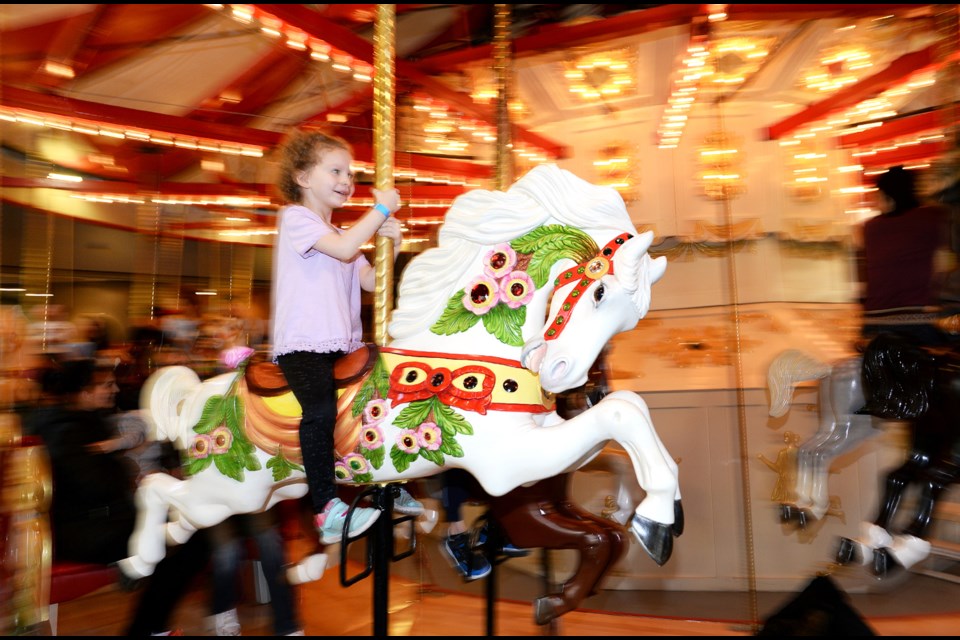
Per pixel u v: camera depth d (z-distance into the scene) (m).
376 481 1.92
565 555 3.92
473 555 2.27
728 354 3.83
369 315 4.90
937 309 2.95
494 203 1.90
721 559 3.59
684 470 3.68
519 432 1.74
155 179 5.05
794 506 3.47
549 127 4.53
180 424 2.12
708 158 4.19
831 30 3.60
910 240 3.06
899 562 2.89
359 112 4.55
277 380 1.98
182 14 3.00
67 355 3.14
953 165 3.07
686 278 4.16
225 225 5.58
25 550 2.58
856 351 3.34
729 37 3.65
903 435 3.42
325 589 3.84
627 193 4.34
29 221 4.73
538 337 1.76
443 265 1.94
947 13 3.19
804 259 4.18
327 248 1.92
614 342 4.05
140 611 2.44
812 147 4.21
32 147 4.20
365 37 3.98
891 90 3.90
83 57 3.49
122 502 2.66
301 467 1.94
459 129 4.49
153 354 4.39
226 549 2.68
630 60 3.83
